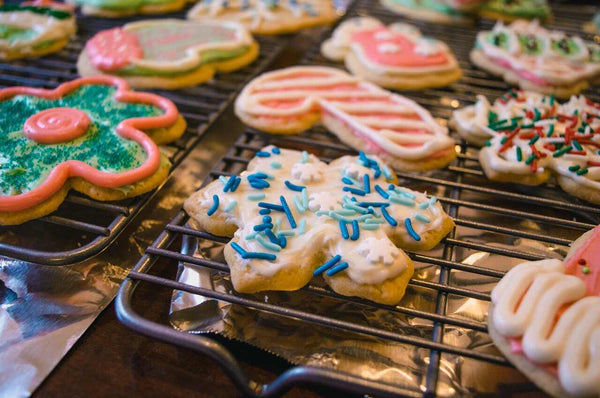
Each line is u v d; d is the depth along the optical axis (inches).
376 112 9.0
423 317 6.2
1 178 7.2
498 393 6.0
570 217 7.9
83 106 8.6
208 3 12.4
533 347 5.5
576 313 5.7
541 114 8.8
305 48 11.9
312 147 9.0
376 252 6.4
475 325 6.1
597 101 9.8
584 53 10.4
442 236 7.0
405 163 8.3
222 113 9.4
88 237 7.4
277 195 7.1
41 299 6.6
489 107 9.2
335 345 6.3
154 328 5.6
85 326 6.3
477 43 11.1
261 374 6.2
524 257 6.8
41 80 9.9
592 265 6.4
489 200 8.2
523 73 10.0
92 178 7.3
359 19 12.1
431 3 13.0
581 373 5.3
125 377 6.1
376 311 6.7
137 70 9.6
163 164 7.8
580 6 13.7
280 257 6.4
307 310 6.6
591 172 7.8
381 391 5.3
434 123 8.8
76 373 6.1
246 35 11.0
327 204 6.9
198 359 6.3
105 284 6.8
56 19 10.9
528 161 7.9
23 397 5.8
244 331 6.4
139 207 7.3
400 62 10.2
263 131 8.9
